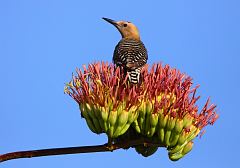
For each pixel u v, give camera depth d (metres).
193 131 9.12
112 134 8.64
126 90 8.88
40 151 7.77
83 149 8.07
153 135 9.30
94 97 8.83
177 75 9.27
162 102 8.99
